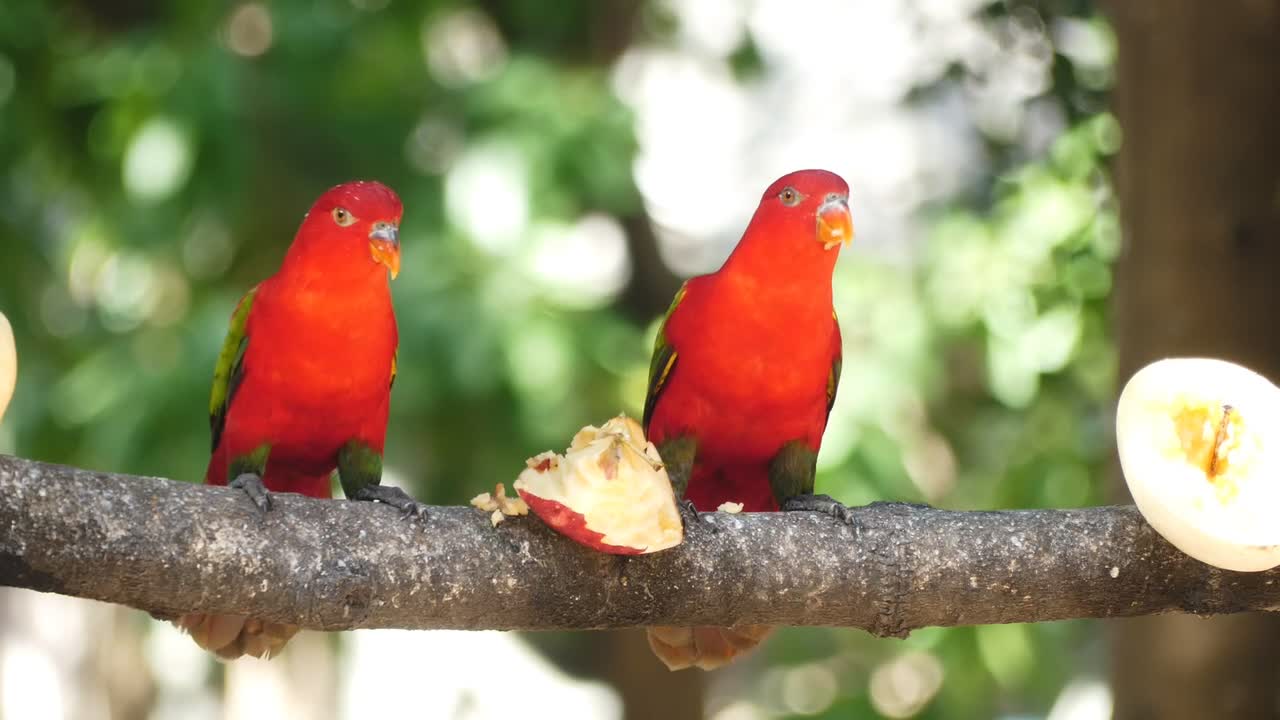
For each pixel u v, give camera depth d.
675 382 7.34
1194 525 5.67
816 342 7.09
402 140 13.42
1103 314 11.14
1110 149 10.61
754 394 7.13
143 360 12.71
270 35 13.24
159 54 12.91
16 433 13.07
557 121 12.66
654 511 5.60
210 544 5.28
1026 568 6.05
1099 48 10.75
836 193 6.89
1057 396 12.15
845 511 6.11
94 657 19.94
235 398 6.81
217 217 12.98
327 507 5.56
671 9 16.11
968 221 12.00
